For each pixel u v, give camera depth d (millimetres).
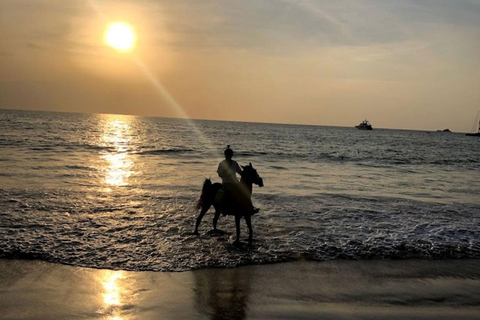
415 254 9344
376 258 9039
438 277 8039
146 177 19406
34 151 30359
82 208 12297
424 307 6633
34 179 17203
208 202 10086
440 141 109188
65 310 6168
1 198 13070
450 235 10922
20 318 5852
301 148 48938
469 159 43656
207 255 8750
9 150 30031
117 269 7879
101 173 20125
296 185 18406
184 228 10656
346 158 36656
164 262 8289
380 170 27688
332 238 10258
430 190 18922
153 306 6406
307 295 6988
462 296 7129
